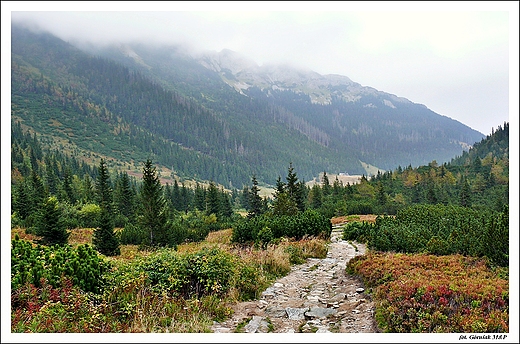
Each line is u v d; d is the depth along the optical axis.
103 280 7.61
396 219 23.75
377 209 52.78
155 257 8.91
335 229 28.95
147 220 28.44
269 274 10.52
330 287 9.34
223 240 24.81
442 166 93.25
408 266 9.09
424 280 7.49
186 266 8.39
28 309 6.00
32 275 6.66
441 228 15.96
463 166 98.56
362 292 8.30
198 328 6.01
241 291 8.40
